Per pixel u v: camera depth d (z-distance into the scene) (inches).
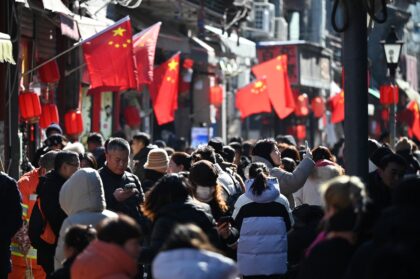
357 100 642.2
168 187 535.8
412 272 367.9
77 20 1126.4
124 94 1573.6
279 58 1782.7
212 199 620.4
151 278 615.2
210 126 1918.1
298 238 562.3
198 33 1768.0
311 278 414.9
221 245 610.2
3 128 1003.3
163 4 1529.3
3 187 635.5
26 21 1121.4
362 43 641.6
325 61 2625.5
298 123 2507.4
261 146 788.0
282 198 666.2
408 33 3307.1
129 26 1058.1
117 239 404.2
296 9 2726.4
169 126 1815.9
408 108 2022.6
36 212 653.9
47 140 909.2
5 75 1001.5
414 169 940.6
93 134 1008.9
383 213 401.4
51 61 1147.9
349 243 416.5
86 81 1325.0
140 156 900.0
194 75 1878.7
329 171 756.6
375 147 811.4
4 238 636.7
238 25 1859.0
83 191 572.1
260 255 658.8
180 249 370.9
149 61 1187.9
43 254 653.9
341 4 645.3
